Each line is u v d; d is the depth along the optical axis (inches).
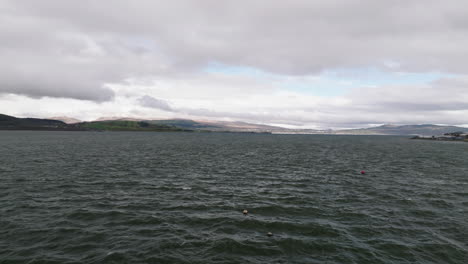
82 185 1291.8
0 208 919.0
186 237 723.4
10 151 2913.4
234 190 1249.4
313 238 728.3
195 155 2883.9
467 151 4224.9
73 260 595.2
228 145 5044.3
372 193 1210.6
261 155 3031.5
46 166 1849.2
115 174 1601.9
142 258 608.4
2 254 612.7
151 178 1504.7
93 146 3961.6
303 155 3095.5
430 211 958.4
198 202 1042.1
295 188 1301.7
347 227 805.2
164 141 6161.4
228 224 820.0
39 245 661.3
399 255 639.8
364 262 607.2
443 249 671.1
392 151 3988.7
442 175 1717.5
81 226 783.7
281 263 600.7
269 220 856.9
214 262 601.0
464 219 882.1
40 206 953.5
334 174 1718.8
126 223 813.2
